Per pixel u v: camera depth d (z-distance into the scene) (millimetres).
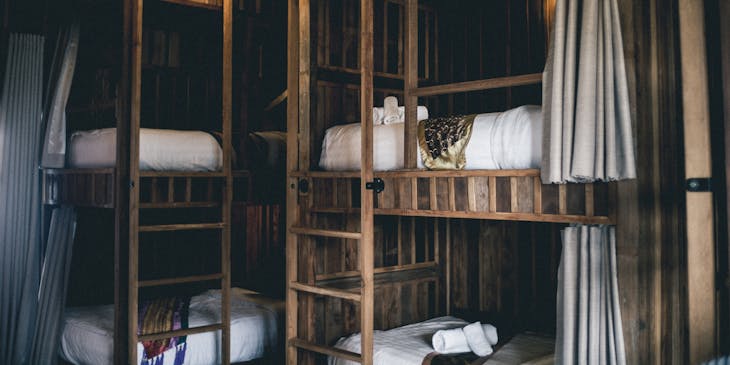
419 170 3631
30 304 4680
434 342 4051
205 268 6156
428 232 5523
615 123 2793
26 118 4711
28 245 4703
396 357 3951
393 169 3844
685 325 3113
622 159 2754
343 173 3641
